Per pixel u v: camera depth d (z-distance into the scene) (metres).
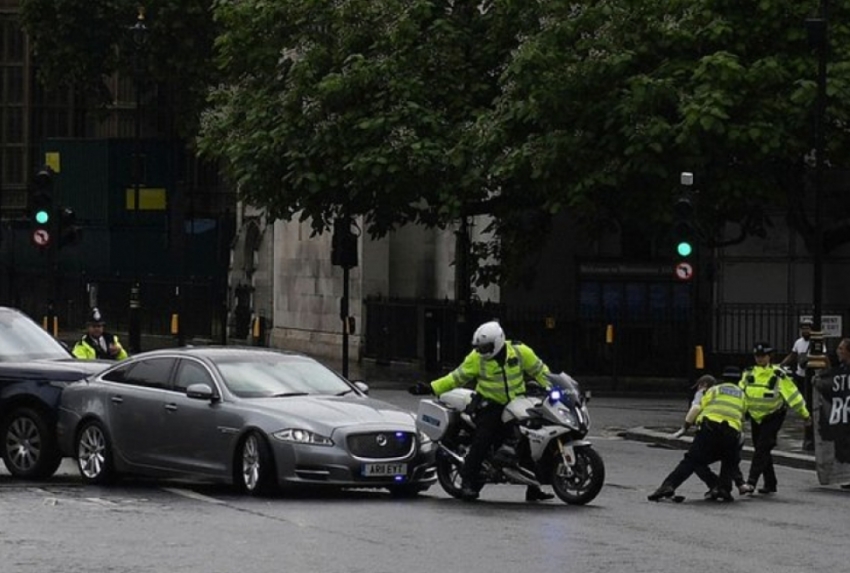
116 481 31.39
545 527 25.20
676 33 57.81
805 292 69.12
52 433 31.78
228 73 67.75
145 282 90.62
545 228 64.94
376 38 63.06
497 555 22.09
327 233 81.31
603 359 67.44
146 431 30.08
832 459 33.53
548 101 58.03
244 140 63.84
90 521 25.23
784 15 57.62
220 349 30.97
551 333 67.69
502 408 28.30
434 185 61.22
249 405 28.91
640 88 56.66
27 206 113.19
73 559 21.42
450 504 28.20
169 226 92.69
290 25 65.00
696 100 56.03
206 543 22.91
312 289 83.25
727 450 30.09
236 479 28.92
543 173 57.91
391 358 75.06
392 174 60.47
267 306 88.56
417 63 62.53
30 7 99.44
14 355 33.28
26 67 112.81
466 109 62.16
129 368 31.03
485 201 63.72
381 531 24.31
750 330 68.19
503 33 62.16
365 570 20.67
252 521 25.33
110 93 103.25
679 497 29.94
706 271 64.69
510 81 59.16
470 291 68.12
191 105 98.31
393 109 61.19
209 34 98.00
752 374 32.16
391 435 28.48
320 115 61.97
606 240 70.44
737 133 55.91
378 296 76.88
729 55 56.56
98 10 98.56
